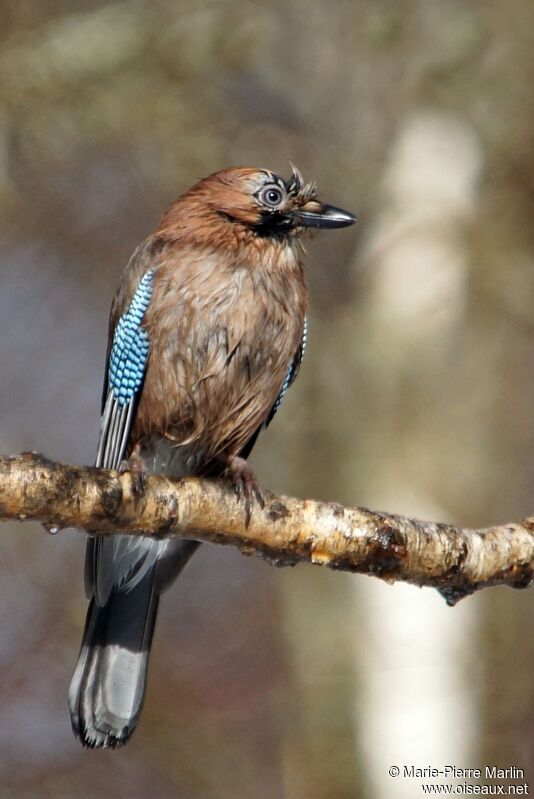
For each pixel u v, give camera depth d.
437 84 13.49
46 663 13.41
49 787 12.68
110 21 12.50
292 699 12.81
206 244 8.55
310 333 13.73
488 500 13.25
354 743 12.37
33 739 12.98
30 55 12.30
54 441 14.75
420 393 13.26
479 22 13.23
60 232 14.60
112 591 8.47
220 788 12.68
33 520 6.96
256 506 7.41
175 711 13.01
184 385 8.50
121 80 12.57
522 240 13.63
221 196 8.69
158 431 8.74
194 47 12.72
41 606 13.63
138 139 12.97
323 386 13.52
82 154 13.59
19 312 15.16
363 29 13.34
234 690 13.21
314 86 13.80
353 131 13.78
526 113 13.39
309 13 13.50
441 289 13.41
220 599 14.16
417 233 13.52
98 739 8.33
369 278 13.60
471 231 13.50
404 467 13.12
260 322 8.50
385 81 13.62
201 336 8.42
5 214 13.56
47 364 15.13
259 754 12.81
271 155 13.50
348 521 7.48
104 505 7.02
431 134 13.62
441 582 7.62
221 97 13.39
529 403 13.79
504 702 12.50
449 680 12.40
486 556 7.64
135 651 8.42
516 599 12.83
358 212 13.87
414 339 13.34
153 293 8.48
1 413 14.80
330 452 13.32
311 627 12.70
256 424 8.85
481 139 13.59
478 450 13.25
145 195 14.73
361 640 12.51
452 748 12.27
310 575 12.80
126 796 12.66
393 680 12.39
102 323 15.29
